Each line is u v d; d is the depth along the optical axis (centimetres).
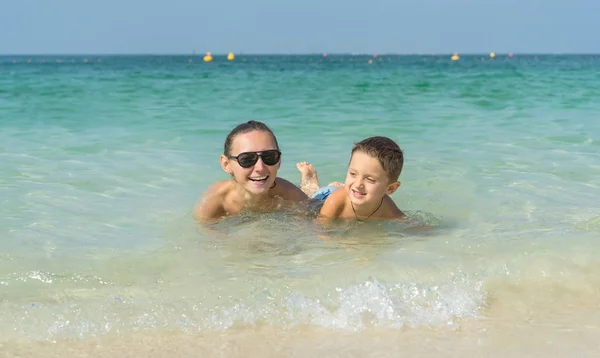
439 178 535
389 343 249
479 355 241
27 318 257
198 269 313
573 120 917
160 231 386
